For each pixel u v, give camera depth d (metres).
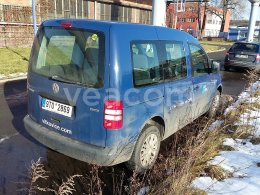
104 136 3.38
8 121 5.97
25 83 9.88
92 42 3.39
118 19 29.48
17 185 3.66
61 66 3.66
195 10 56.47
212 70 5.92
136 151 3.77
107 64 3.27
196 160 3.92
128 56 3.41
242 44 14.53
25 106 7.10
